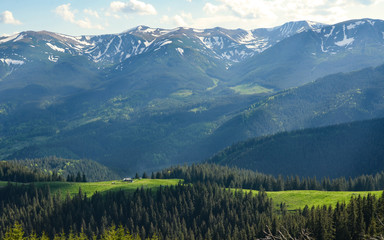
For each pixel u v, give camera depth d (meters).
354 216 108.12
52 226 176.50
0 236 168.12
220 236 152.88
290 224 118.75
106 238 137.50
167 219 176.88
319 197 171.38
